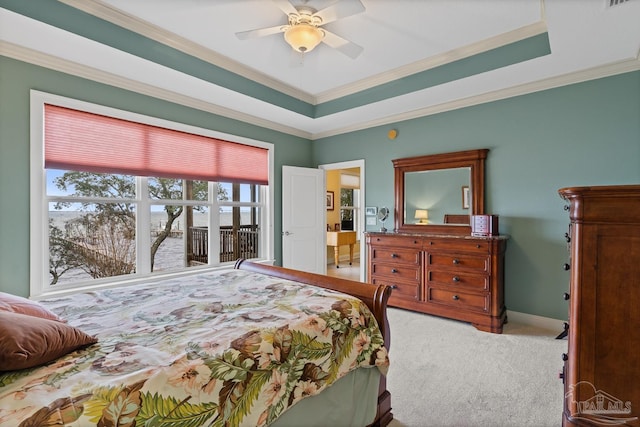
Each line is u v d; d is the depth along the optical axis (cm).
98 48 241
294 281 225
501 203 341
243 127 415
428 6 225
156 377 93
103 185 318
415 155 407
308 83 378
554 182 308
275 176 462
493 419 178
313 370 132
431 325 326
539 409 186
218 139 387
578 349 132
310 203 489
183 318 147
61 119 267
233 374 106
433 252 347
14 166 244
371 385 165
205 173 374
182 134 352
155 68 275
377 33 262
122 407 84
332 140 498
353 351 152
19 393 85
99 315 152
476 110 356
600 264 127
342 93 398
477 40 276
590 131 288
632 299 122
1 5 191
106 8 231
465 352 262
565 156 301
